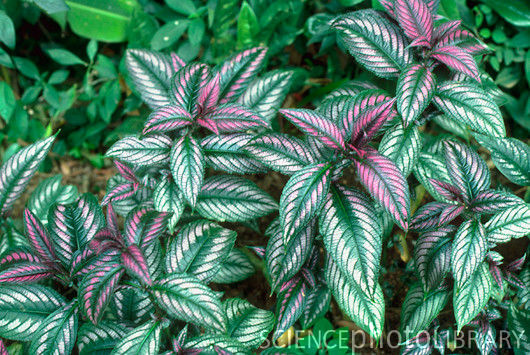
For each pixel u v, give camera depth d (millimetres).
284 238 1350
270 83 1538
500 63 1847
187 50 1822
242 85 1498
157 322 1366
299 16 1895
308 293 1535
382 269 1607
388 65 1452
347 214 1387
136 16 1816
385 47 1447
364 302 1439
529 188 1608
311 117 1367
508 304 1509
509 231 1411
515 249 1653
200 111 1435
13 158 1447
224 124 1435
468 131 1619
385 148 1442
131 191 1471
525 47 1811
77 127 1967
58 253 1395
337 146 1381
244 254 1615
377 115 1346
